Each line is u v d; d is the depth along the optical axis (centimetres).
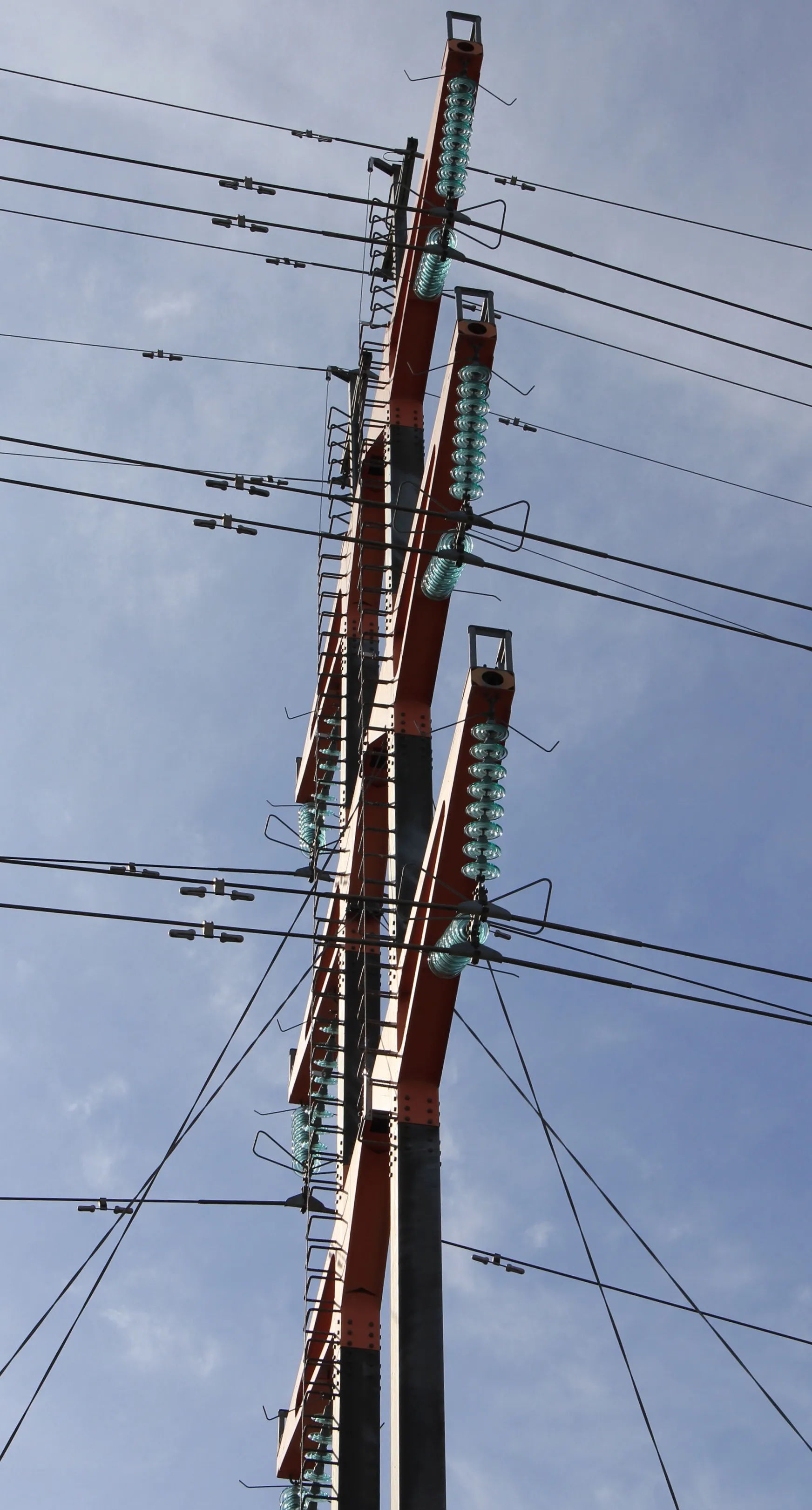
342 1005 3180
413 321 3372
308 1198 3088
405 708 2950
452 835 2356
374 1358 2788
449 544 2506
